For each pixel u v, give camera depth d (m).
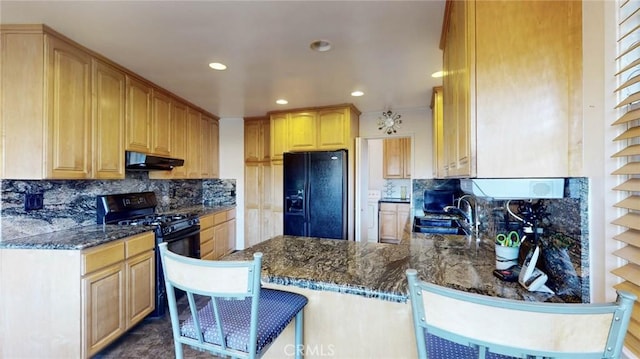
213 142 4.48
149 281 2.48
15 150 1.89
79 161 2.15
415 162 4.07
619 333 0.59
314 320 1.35
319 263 1.50
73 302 1.82
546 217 1.25
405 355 1.22
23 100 1.89
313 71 2.65
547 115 1.03
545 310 0.60
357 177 4.05
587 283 0.99
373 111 4.21
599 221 0.94
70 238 2.03
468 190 1.24
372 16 1.76
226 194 4.72
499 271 1.28
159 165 3.02
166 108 3.24
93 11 1.70
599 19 0.92
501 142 1.06
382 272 1.35
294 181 3.95
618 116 0.86
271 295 1.33
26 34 1.88
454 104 1.43
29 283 1.84
